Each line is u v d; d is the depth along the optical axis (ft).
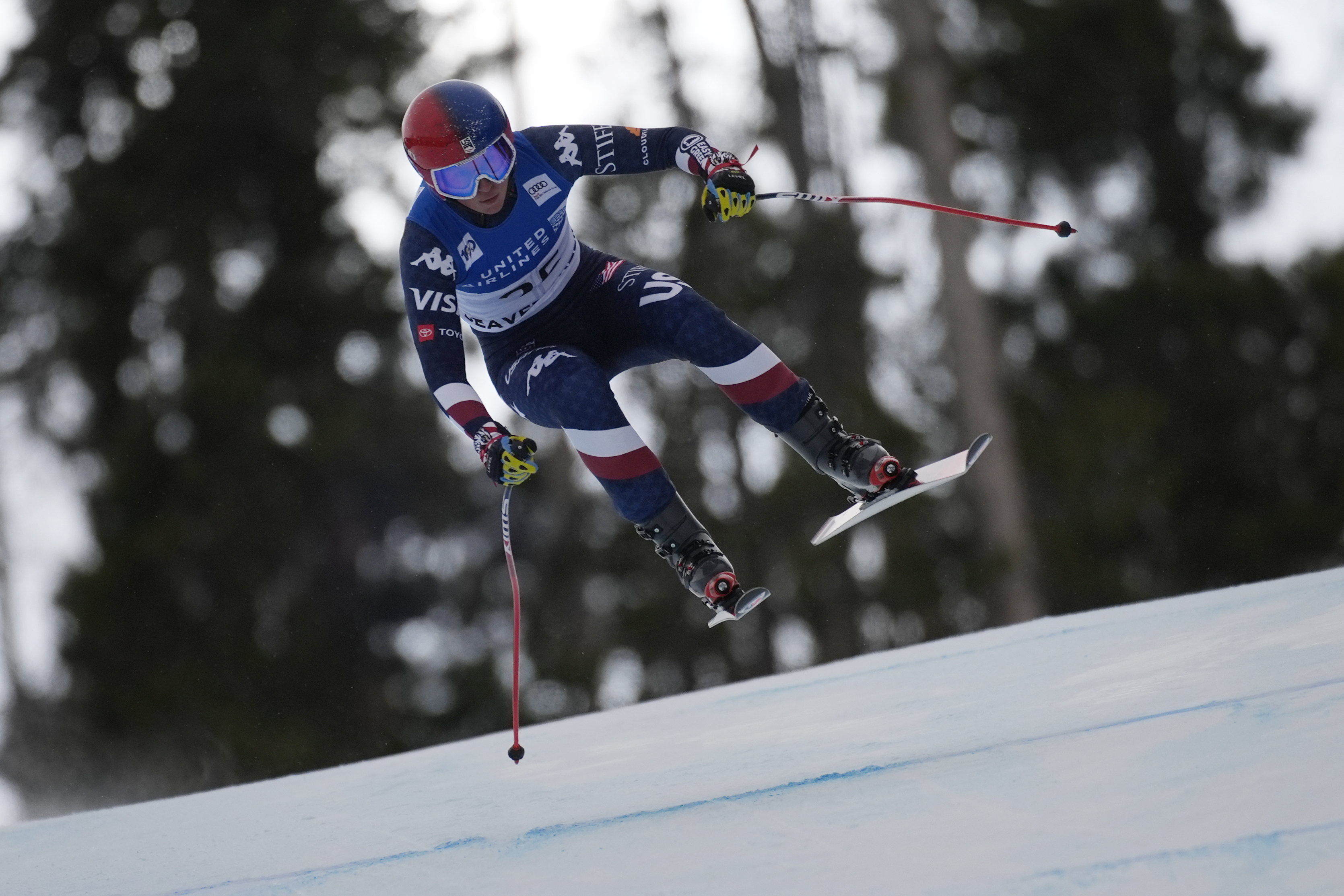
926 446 204.74
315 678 202.39
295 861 36.81
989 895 23.63
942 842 26.99
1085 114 232.94
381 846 37.06
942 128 190.70
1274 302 226.58
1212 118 237.45
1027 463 216.33
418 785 48.06
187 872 38.01
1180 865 23.24
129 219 211.61
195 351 211.00
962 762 33.04
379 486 219.20
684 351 43.29
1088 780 29.04
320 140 218.38
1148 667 40.83
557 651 217.97
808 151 226.58
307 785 53.21
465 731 211.61
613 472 41.96
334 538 213.25
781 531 209.77
